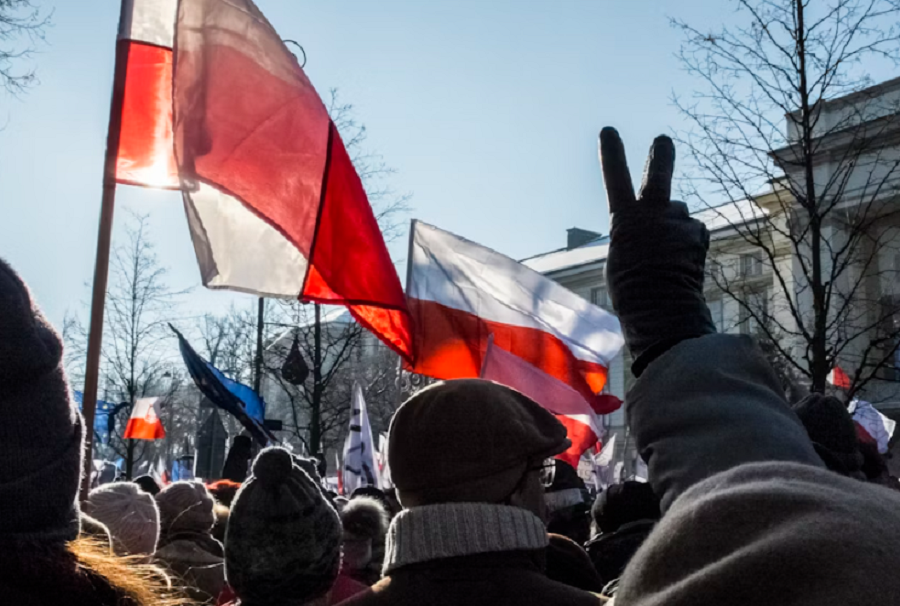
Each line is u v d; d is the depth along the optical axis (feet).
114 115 13.41
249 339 51.34
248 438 28.84
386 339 16.98
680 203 5.61
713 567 2.23
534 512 7.48
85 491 10.61
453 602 6.73
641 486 14.43
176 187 15.34
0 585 5.11
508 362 21.24
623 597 2.53
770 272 62.34
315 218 14.52
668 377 4.82
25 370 5.21
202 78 14.38
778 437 4.29
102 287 12.00
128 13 13.96
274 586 8.54
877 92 33.71
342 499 19.89
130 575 6.12
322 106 14.94
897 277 44.62
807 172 30.60
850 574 2.06
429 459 7.14
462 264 23.31
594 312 24.35
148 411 51.78
